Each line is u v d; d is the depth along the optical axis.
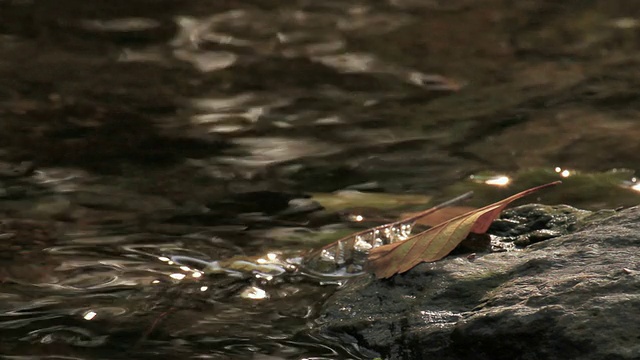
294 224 4.62
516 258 3.82
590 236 3.84
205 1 8.74
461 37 7.82
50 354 3.37
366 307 3.74
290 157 5.51
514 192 4.99
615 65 7.07
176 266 4.15
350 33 7.93
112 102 6.39
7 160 5.39
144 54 7.39
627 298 3.23
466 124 6.02
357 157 5.51
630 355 3.03
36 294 3.85
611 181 5.11
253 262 4.19
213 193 5.00
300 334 3.62
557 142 5.70
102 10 8.43
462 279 3.71
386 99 6.49
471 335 3.34
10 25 8.00
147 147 5.64
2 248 4.28
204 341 3.52
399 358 3.46
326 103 6.41
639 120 6.00
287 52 7.47
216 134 5.85
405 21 8.23
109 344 3.47
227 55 7.39
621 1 8.71
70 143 5.68
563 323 3.20
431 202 4.87
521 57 7.34
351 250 4.28
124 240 4.40
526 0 8.80
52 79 6.81
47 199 4.89
